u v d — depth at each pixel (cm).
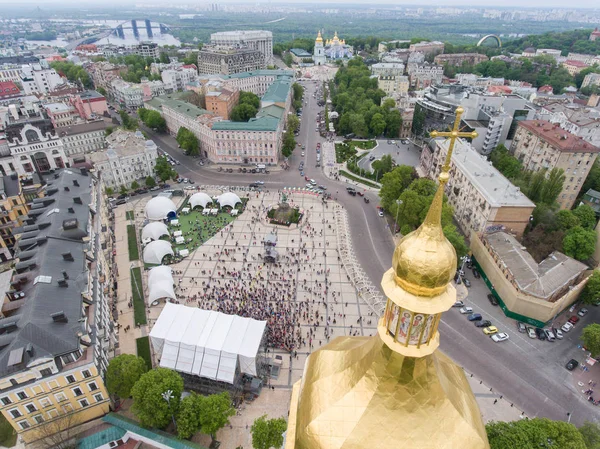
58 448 6925
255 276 11606
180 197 16175
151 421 7006
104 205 13738
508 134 18850
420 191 14050
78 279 8375
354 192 16475
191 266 12056
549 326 9944
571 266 10625
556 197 13675
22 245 9131
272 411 7875
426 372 2781
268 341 9319
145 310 10325
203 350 8019
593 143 18250
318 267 12056
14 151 15075
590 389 8450
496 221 12000
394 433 2667
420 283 2441
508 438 6066
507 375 8731
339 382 2969
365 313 10338
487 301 10831
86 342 7288
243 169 18875
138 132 18212
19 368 6481
